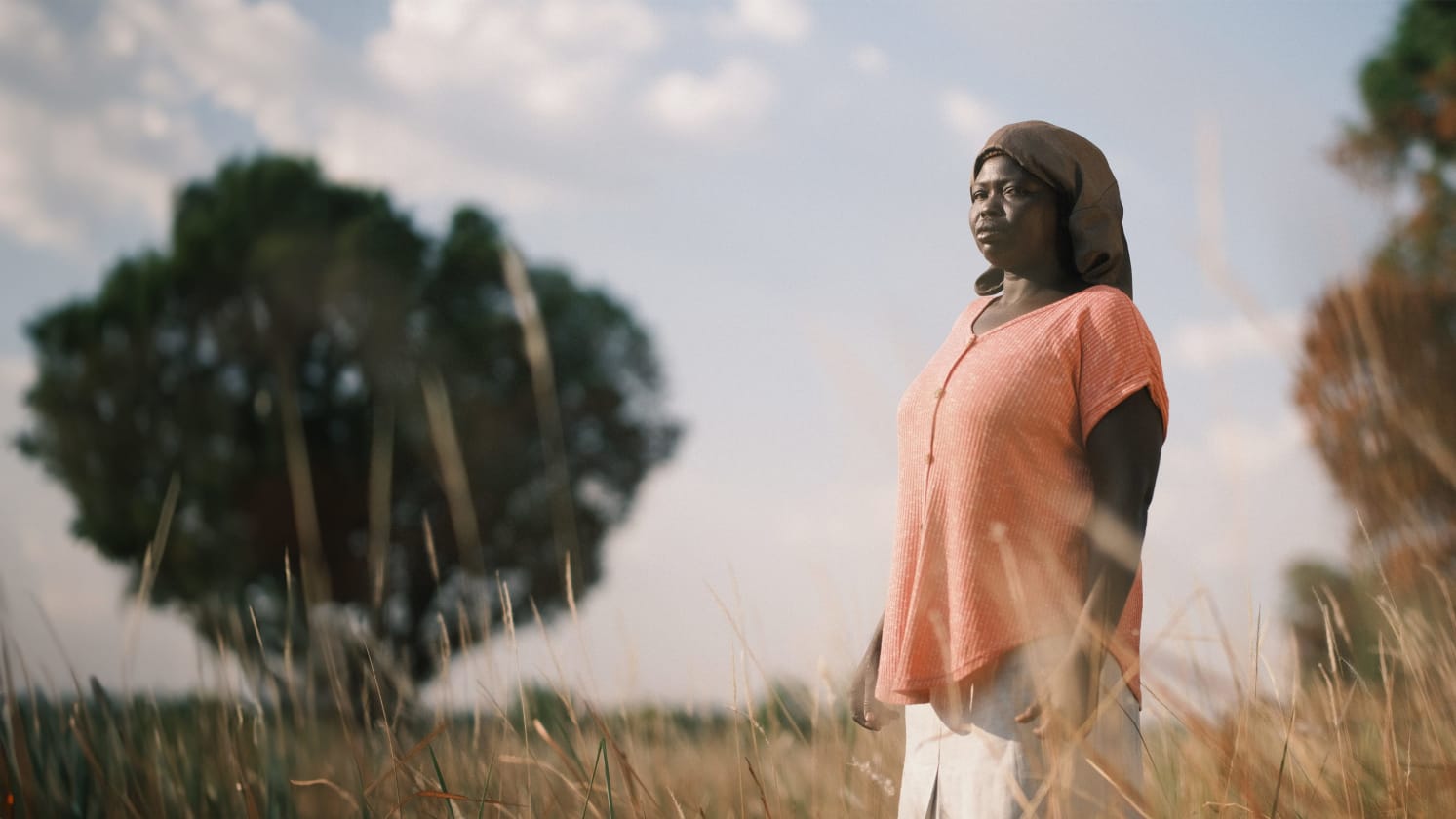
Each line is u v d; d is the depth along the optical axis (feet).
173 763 6.78
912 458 5.76
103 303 63.31
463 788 6.39
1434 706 5.34
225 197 70.23
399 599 21.94
